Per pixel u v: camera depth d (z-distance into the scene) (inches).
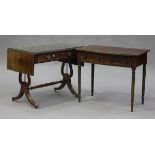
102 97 257.9
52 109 237.8
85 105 244.4
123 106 243.0
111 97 257.9
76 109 238.2
